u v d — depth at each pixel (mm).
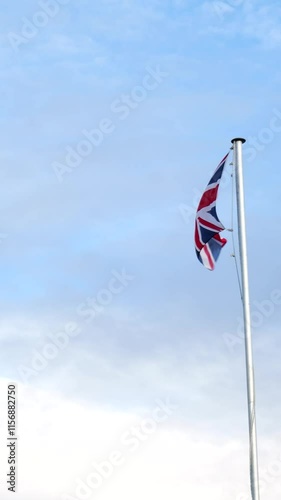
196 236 25016
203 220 24828
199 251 24938
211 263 24750
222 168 24828
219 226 24531
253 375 23234
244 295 23859
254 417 22891
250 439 22750
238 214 24438
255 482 22484
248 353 23359
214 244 24844
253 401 23000
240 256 24125
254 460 22625
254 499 22406
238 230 24344
